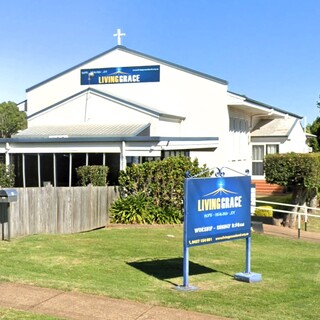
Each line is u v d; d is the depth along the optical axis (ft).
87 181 55.26
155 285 27.30
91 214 47.44
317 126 160.04
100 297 23.90
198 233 27.25
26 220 40.75
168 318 21.31
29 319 20.03
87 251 35.70
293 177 56.65
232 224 28.78
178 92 80.79
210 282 28.66
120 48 83.97
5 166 61.36
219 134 78.74
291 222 58.49
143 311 22.13
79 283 26.30
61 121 77.87
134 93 83.35
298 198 59.41
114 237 42.09
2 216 38.55
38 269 29.66
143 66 82.64
